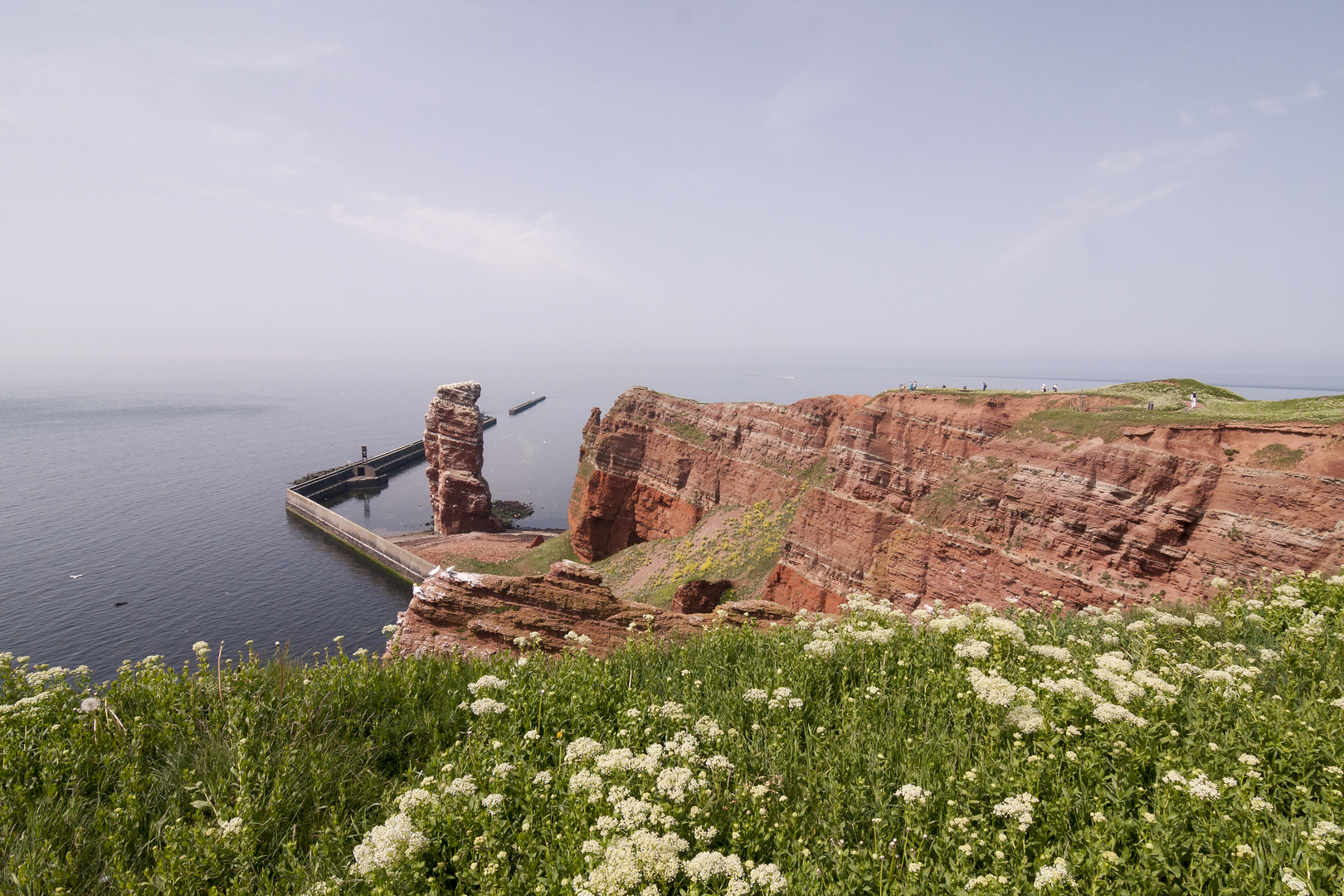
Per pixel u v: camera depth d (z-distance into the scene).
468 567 75.31
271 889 5.11
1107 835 4.76
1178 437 24.81
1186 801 5.00
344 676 8.62
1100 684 6.83
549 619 16.44
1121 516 25.12
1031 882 4.56
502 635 16.11
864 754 6.40
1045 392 36.81
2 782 6.23
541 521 110.31
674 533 64.88
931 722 7.03
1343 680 7.44
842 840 5.31
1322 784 5.41
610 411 71.31
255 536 96.06
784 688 7.41
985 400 35.97
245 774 6.12
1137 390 38.66
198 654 8.53
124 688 8.09
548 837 5.47
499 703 7.58
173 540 92.81
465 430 93.62
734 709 7.85
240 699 7.41
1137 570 24.47
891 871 4.77
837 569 38.50
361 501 124.38
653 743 7.00
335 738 7.56
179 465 159.88
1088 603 25.33
